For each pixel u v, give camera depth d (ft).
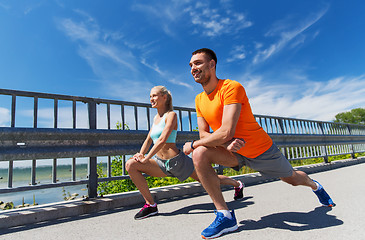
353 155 28.50
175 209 8.70
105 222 7.34
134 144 10.87
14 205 17.72
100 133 9.65
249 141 6.03
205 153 5.84
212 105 6.30
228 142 5.87
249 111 6.08
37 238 5.99
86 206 8.58
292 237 5.12
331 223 5.97
